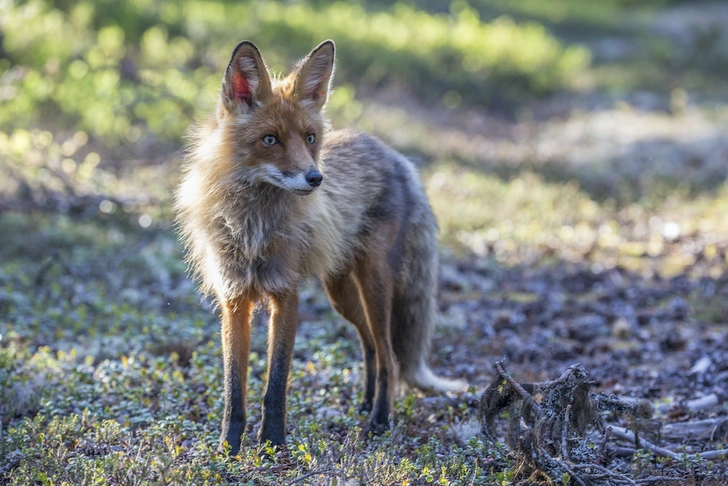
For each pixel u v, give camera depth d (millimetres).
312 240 8258
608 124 30000
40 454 7332
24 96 20891
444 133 28031
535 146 26219
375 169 9273
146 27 30516
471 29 38344
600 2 58125
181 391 9156
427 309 9734
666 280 15000
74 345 11016
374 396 9406
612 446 8039
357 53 34188
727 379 10234
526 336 12391
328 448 7332
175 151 20641
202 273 8422
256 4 35688
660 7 61250
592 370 10914
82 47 26609
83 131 21453
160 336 11211
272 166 7699
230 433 7699
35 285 13203
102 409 8750
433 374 10539
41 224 15539
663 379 10422
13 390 8867
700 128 28672
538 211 19281
